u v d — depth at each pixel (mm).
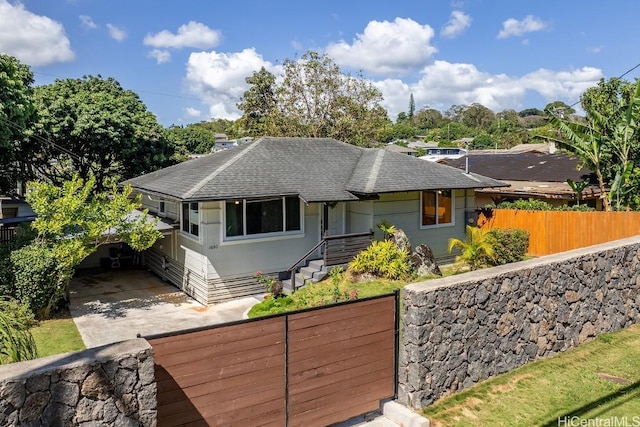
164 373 4855
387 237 15227
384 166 16781
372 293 12570
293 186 14719
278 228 14953
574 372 7250
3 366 3887
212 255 13758
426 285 6449
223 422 5234
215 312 12992
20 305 11320
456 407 6297
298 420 5754
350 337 6102
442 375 6480
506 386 6828
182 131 67562
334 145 19375
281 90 34594
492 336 7070
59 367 3895
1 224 16297
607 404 6270
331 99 34812
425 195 16906
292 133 34312
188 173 16391
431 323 6324
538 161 26500
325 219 15992
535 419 5977
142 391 4266
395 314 6477
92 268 19062
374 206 15688
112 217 12719
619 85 19906
